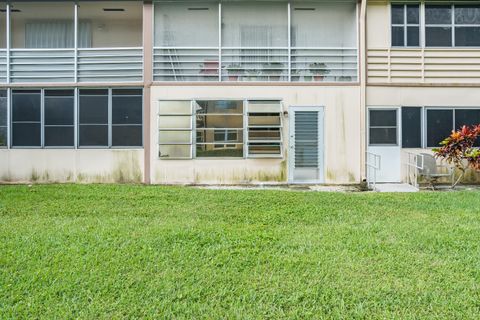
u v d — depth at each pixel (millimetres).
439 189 9656
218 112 10406
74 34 11125
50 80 10602
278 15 10711
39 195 7953
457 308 3160
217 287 3529
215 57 10602
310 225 5672
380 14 10531
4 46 11586
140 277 3709
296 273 3828
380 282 3629
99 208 6754
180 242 4715
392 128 10539
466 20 10594
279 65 10602
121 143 10469
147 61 10445
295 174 10406
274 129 10406
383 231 5273
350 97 10438
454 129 10523
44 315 3051
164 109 10391
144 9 10484
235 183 10359
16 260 4070
